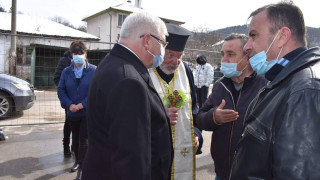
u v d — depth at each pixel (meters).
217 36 20.11
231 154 2.19
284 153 1.01
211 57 10.88
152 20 1.66
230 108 2.27
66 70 3.81
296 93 1.06
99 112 1.46
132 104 1.35
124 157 1.31
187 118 2.53
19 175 3.83
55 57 16.78
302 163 0.97
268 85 1.25
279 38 1.27
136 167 1.30
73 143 3.88
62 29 19.94
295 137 1.00
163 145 1.58
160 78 2.51
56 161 4.42
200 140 2.76
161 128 1.58
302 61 1.15
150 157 1.40
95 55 15.13
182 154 2.48
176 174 2.46
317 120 0.99
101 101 1.45
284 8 1.27
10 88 7.17
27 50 16.77
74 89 3.70
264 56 1.32
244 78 2.19
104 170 1.46
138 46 1.63
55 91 15.30
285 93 1.13
